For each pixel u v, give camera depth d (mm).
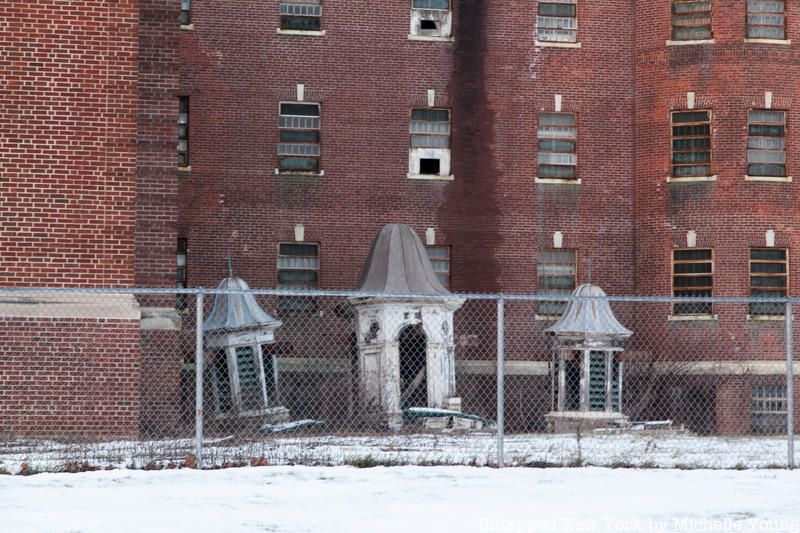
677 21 62188
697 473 30719
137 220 46344
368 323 55062
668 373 60625
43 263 39938
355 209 61062
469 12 62312
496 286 61688
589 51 62844
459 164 61906
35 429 39156
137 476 28828
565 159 62656
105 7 40656
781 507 25516
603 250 62375
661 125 62094
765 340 60688
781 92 61500
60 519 23641
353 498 26344
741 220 60969
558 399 55938
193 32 60281
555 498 26594
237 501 25844
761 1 61844
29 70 40219
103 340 39719
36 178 40062
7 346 39188
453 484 28250
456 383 60625
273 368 54844
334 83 61281
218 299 54438
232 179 60250
